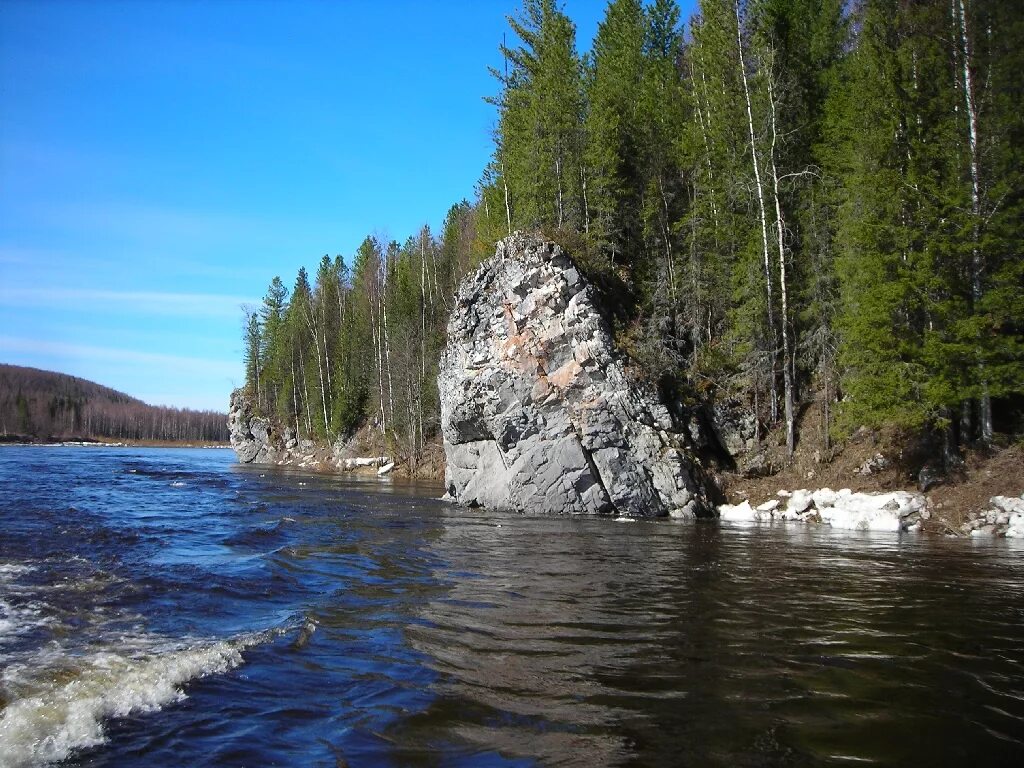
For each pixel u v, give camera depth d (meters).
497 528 20.17
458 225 62.34
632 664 7.39
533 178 35.38
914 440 23.20
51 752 4.98
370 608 9.91
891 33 24.36
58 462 54.69
